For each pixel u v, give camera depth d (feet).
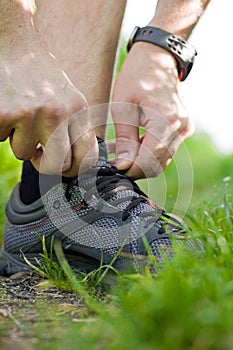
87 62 5.87
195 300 3.06
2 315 3.77
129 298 3.40
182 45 5.78
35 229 5.22
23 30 4.41
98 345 3.11
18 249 5.41
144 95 5.60
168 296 3.00
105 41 5.91
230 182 6.87
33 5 4.68
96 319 3.63
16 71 4.30
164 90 5.64
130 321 3.04
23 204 5.39
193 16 5.96
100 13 5.89
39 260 5.09
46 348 3.00
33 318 3.71
